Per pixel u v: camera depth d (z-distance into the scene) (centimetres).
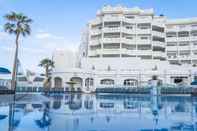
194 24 6550
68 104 2217
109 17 6006
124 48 5909
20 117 1269
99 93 4481
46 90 4231
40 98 2734
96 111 1694
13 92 2873
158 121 1216
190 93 3866
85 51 6619
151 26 6062
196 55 6162
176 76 4975
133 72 5162
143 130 971
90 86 5203
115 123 1138
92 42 6212
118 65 5350
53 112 1564
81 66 5488
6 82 3531
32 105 1995
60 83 5288
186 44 6334
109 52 5900
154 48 6075
